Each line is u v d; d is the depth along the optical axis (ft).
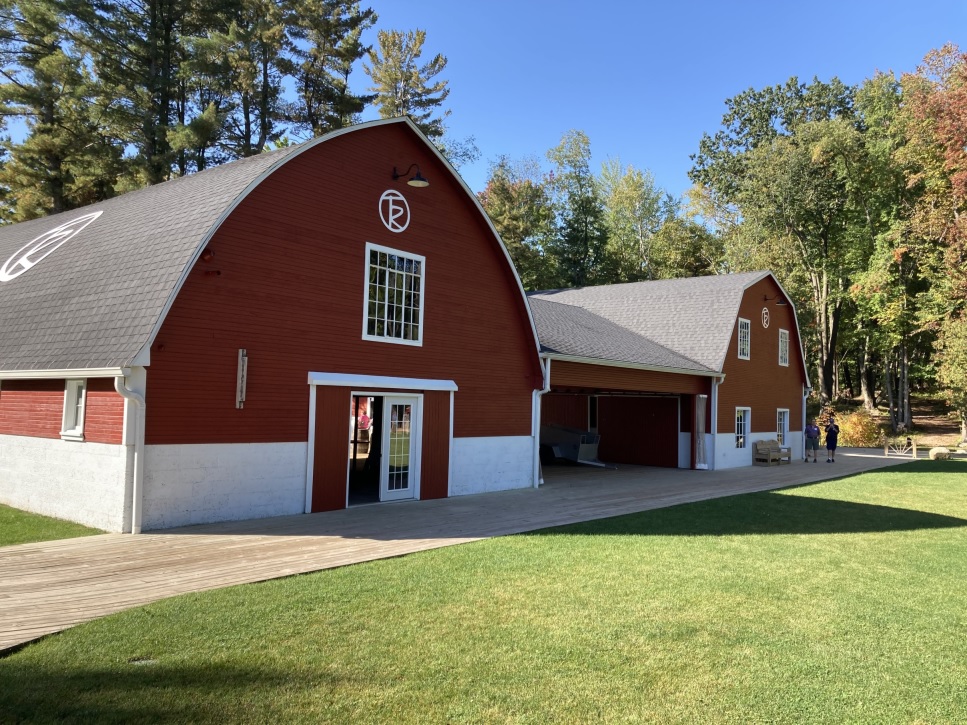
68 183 98.12
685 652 17.25
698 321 79.30
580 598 21.62
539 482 54.39
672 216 172.86
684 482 60.13
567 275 158.51
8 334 38.29
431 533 32.40
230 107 107.45
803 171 127.54
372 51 138.41
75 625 17.75
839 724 13.67
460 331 47.60
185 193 39.75
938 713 14.25
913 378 146.30
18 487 37.09
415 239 44.52
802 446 96.27
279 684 14.52
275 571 23.95
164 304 31.01
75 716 12.76
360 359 40.73
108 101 96.32
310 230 38.19
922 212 109.09
